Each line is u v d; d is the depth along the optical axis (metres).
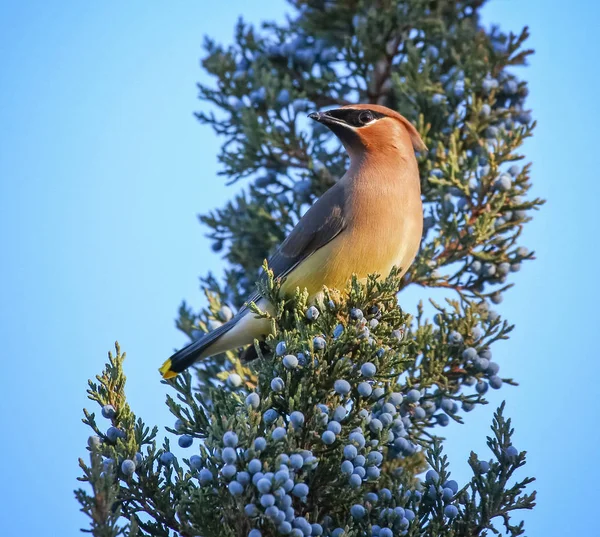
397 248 10.58
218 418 8.18
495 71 12.41
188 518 7.61
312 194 12.71
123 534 6.81
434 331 10.33
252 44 13.73
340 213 10.55
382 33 12.79
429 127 11.77
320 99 13.46
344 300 8.65
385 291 8.53
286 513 6.87
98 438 7.92
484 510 8.02
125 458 7.93
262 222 12.62
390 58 13.00
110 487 6.82
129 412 8.23
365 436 8.04
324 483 7.71
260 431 7.50
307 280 10.55
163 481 8.01
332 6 13.52
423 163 11.94
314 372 8.05
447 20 13.38
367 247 10.48
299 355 8.09
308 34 13.75
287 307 9.94
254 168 12.93
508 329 10.04
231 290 12.47
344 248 10.49
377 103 13.20
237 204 12.91
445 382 9.80
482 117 12.11
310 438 7.70
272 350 8.46
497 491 8.02
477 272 11.29
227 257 12.99
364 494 7.98
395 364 8.26
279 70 13.60
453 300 10.24
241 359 10.56
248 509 6.86
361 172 10.80
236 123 13.24
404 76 12.73
